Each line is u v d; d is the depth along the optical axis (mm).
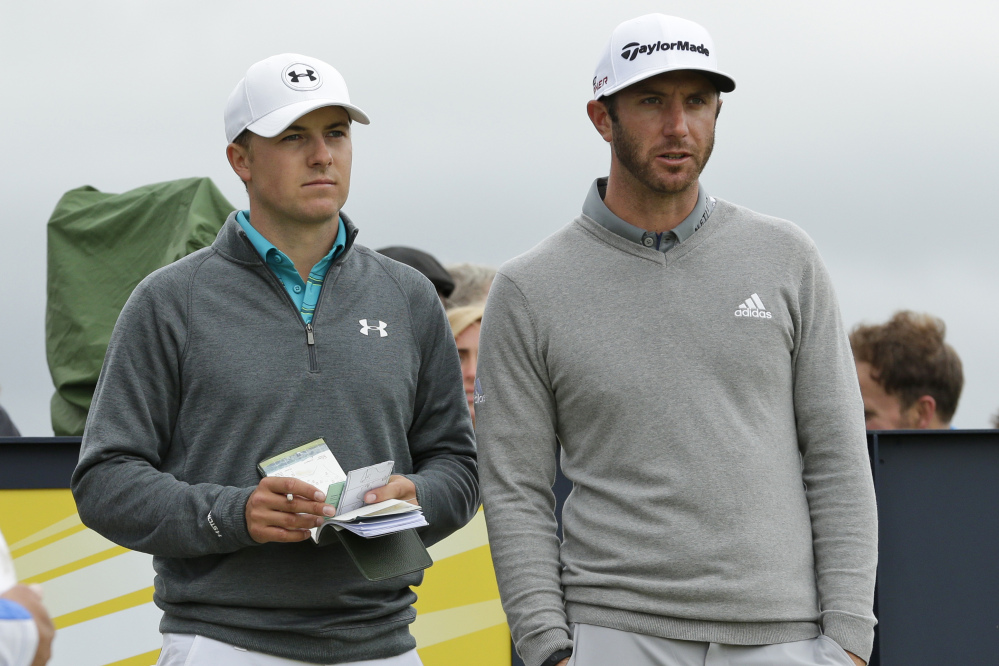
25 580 12438
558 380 11031
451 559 13336
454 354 11867
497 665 13336
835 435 10828
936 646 13680
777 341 10805
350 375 10844
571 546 11062
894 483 13773
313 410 10680
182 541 10219
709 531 10312
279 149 10812
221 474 10555
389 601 11055
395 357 11156
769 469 10516
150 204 15453
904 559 13711
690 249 11070
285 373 10664
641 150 10891
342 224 11391
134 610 12680
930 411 17875
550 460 11352
